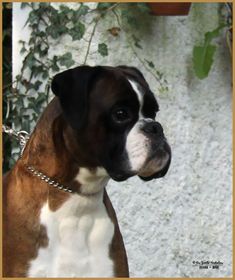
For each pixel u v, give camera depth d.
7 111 5.62
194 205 5.82
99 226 3.80
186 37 5.86
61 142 3.71
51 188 3.72
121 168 3.60
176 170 5.79
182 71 5.84
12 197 3.79
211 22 5.93
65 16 5.58
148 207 5.73
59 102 3.69
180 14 5.59
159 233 5.74
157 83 5.78
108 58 5.70
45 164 3.75
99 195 3.80
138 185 5.73
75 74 3.66
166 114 5.79
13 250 3.68
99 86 3.67
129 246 5.70
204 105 5.88
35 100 5.55
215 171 5.88
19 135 4.64
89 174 3.71
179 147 5.80
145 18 5.75
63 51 5.61
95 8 5.67
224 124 5.91
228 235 5.87
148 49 5.77
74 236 3.73
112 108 3.62
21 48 5.61
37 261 3.66
